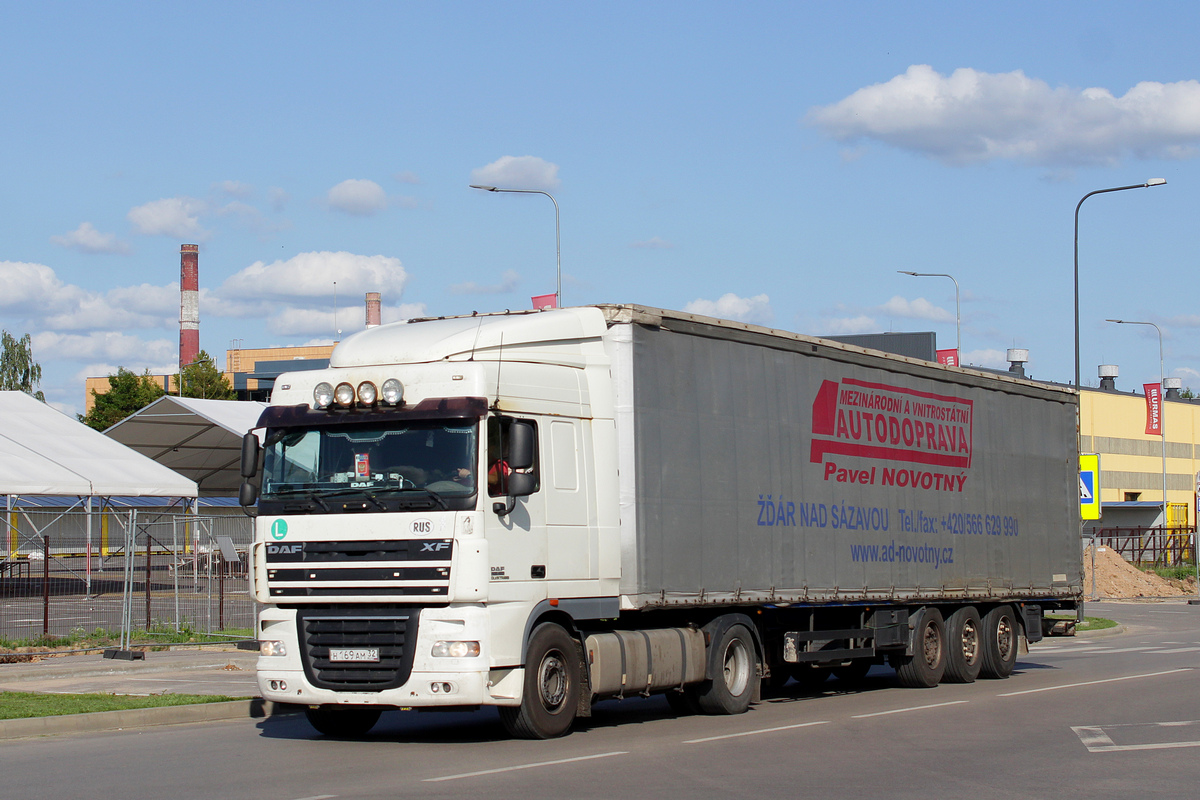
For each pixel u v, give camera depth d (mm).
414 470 12070
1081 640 30281
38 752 12047
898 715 14805
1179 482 89250
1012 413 21016
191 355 106875
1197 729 13469
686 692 14984
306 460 12547
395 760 11328
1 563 27797
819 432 16375
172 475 38969
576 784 9984
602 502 13266
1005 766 11008
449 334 12859
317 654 12242
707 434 14531
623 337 13688
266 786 9945
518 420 11938
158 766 11078
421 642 11836
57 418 41250
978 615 19641
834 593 16312
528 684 12289
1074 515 22656
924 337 76688
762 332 15547
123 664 19297
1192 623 36469
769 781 10188
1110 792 9797
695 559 14141
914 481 18234
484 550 11828
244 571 29594
